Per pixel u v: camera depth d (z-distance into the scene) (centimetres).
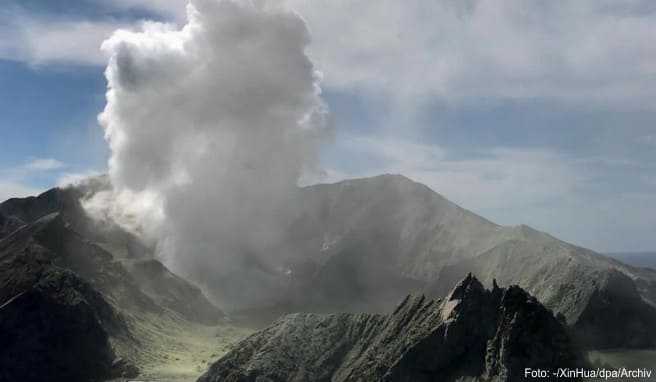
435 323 17850
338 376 19312
